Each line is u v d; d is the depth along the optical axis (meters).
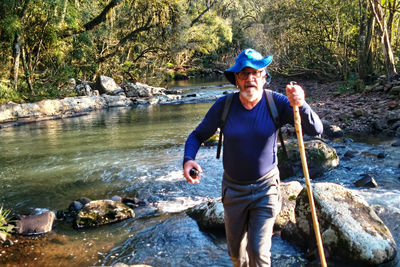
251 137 2.33
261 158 2.36
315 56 21.12
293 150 6.00
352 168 5.96
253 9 40.66
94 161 7.52
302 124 2.30
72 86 20.39
